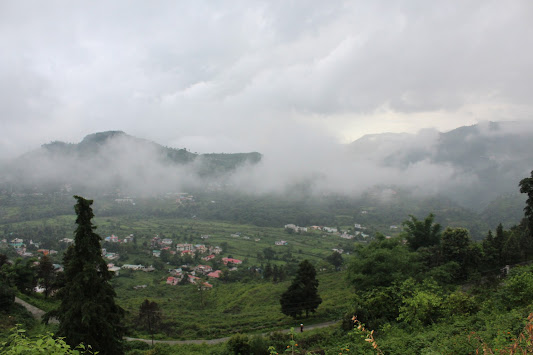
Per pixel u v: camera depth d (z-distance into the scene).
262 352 21.11
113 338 17.53
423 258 38.50
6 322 27.27
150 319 35.59
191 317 40.84
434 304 16.61
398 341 13.72
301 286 36.22
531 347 5.32
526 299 15.43
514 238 41.75
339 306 38.03
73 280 17.08
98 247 18.11
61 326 16.64
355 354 13.87
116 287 65.12
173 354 25.70
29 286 41.62
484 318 14.16
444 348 10.59
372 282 27.84
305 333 25.28
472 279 35.72
